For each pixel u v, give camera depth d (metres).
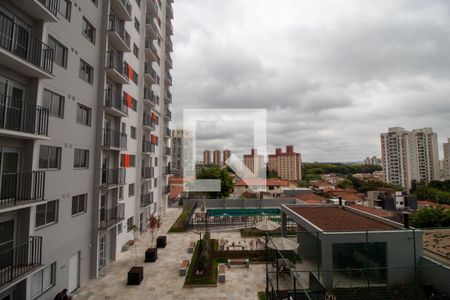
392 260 11.60
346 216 15.74
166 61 31.61
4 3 7.87
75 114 11.45
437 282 10.73
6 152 8.08
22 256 8.20
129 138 18.67
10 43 7.79
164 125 30.91
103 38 13.77
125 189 17.91
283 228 19.02
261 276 12.96
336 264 11.41
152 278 12.70
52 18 8.95
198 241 19.34
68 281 10.88
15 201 7.77
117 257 15.77
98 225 12.94
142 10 21.61
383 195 47.47
